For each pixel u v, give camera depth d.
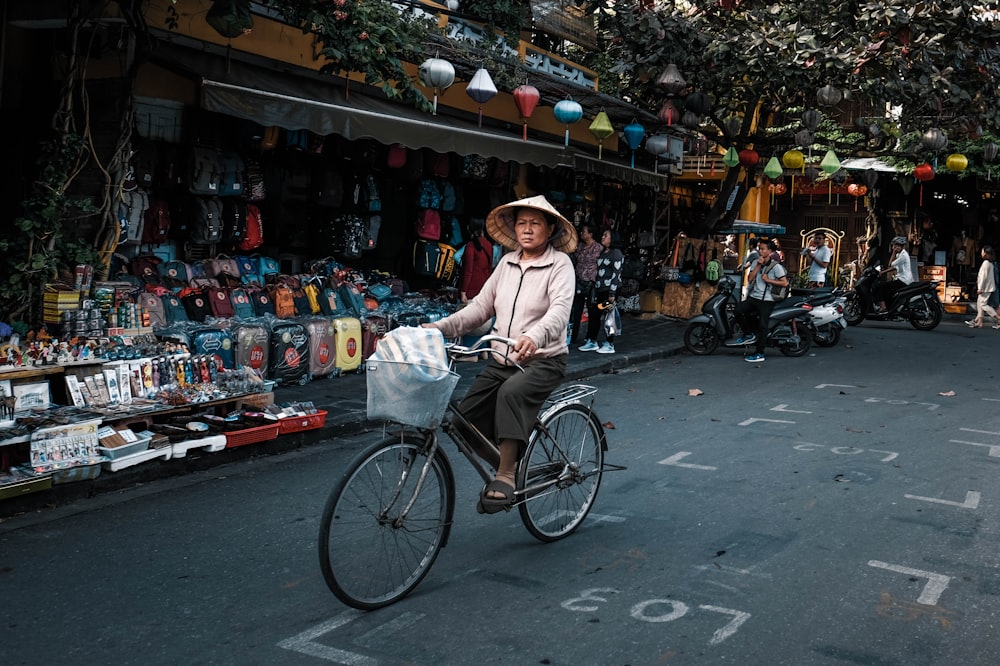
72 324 7.00
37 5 7.82
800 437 7.71
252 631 3.77
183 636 3.71
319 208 10.96
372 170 11.64
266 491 5.94
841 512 5.53
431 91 12.34
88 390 6.44
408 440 4.11
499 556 4.71
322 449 7.19
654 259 18.42
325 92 9.90
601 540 4.98
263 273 9.84
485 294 4.74
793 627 3.84
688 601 4.11
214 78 8.13
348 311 10.28
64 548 4.77
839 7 13.25
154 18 8.52
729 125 16.53
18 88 8.38
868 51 12.99
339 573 3.88
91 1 7.63
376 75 8.57
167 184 8.87
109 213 7.81
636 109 15.45
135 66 7.77
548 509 4.95
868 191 24.38
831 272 26.36
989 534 5.12
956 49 13.27
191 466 6.39
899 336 16.48
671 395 9.88
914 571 4.52
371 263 11.98
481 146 10.79
